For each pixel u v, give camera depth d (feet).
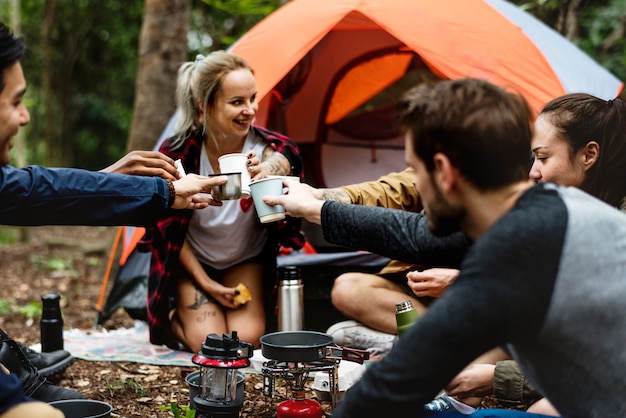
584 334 4.52
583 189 8.18
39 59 53.26
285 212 8.67
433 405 7.43
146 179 7.93
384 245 7.23
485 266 4.43
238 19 30.89
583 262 4.46
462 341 4.42
